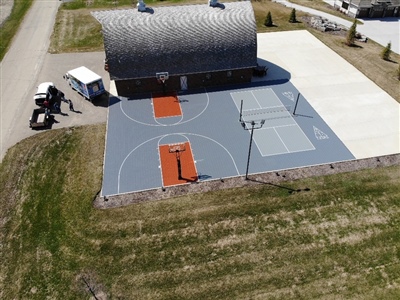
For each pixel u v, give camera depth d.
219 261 23.09
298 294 21.41
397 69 43.50
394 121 35.03
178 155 29.52
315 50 47.50
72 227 25.12
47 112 34.59
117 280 22.11
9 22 54.69
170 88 39.34
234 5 41.06
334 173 29.31
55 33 51.56
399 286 21.89
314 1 65.00
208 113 35.91
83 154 31.03
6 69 42.75
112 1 62.81
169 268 22.73
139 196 27.23
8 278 22.25
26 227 25.14
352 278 22.27
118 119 35.06
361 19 57.81
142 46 36.94
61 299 21.20
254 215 25.95
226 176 28.91
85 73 37.25
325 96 38.44
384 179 28.84
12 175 29.08
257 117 35.28
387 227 25.34
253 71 41.72
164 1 62.59
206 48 37.88
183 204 26.66
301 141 32.44
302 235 24.70
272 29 53.19
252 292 21.50
